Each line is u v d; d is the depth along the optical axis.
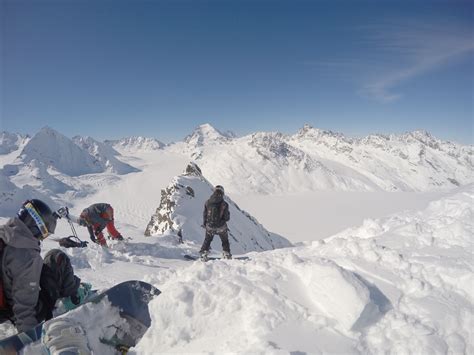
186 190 20.17
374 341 3.07
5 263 2.92
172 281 4.41
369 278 3.88
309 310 3.33
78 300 3.74
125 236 19.78
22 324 2.90
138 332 3.14
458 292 3.63
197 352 3.07
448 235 4.91
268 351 2.74
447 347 3.02
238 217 23.59
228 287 3.66
